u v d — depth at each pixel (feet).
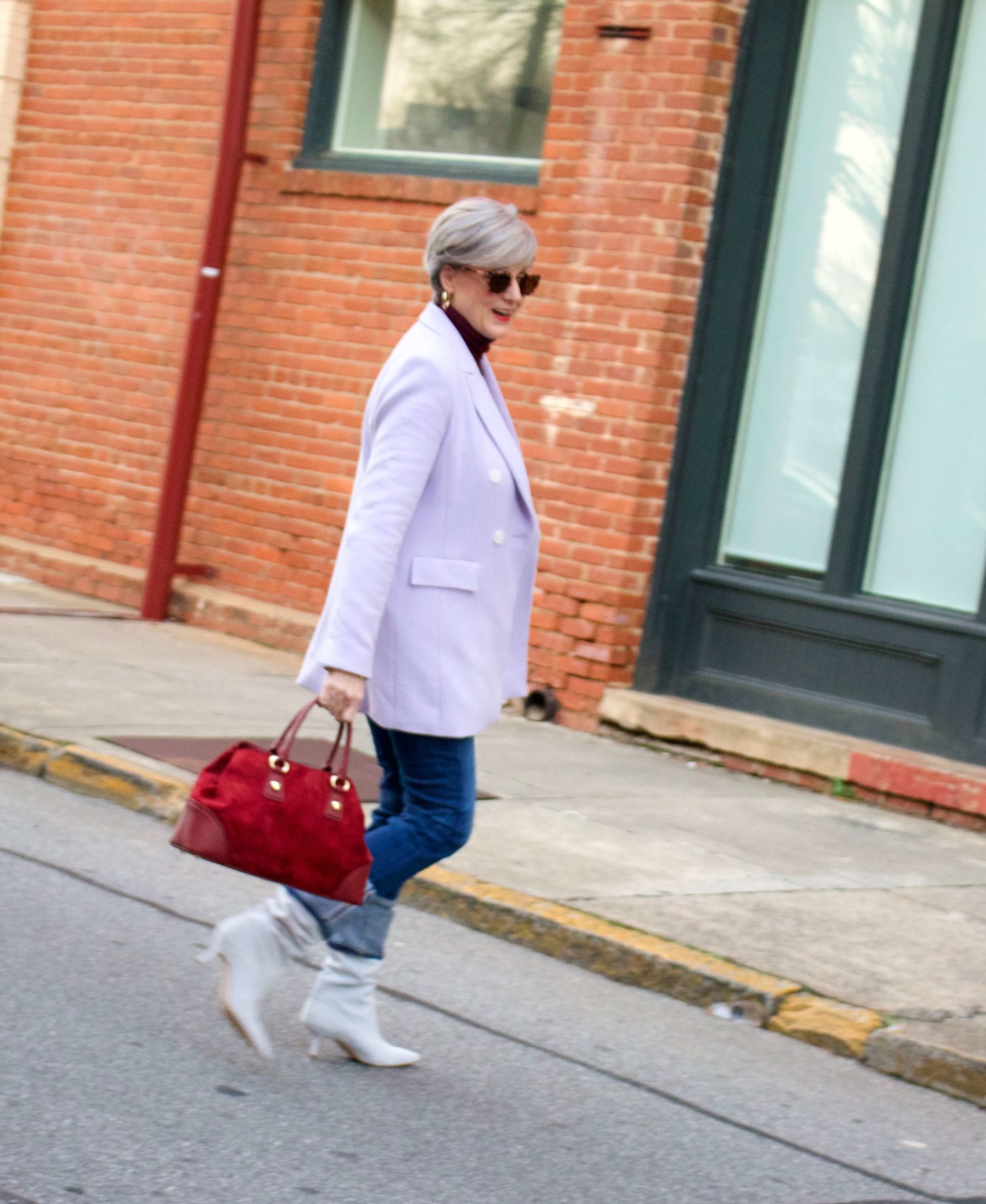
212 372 34.32
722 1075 14.25
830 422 27.20
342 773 12.14
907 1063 14.70
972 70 25.89
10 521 38.32
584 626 28.32
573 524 28.53
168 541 33.58
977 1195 12.32
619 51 28.14
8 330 38.29
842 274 27.09
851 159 26.99
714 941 16.99
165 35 35.53
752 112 27.55
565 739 27.50
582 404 28.45
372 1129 11.98
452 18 31.81
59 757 21.65
